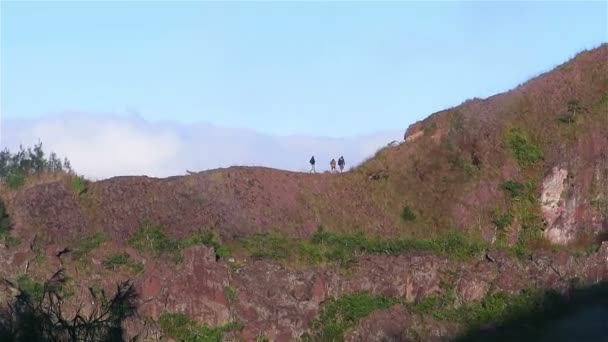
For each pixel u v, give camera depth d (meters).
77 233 46.66
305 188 54.59
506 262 51.09
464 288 49.50
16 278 41.84
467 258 51.56
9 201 47.28
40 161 51.97
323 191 54.81
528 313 48.62
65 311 38.97
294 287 46.75
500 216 54.72
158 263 45.25
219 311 44.47
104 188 49.94
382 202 55.12
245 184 53.09
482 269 50.66
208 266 45.41
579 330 46.81
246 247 48.47
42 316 22.14
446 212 54.75
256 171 54.41
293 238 50.59
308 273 47.53
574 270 50.97
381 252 50.97
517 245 53.94
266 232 50.47
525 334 47.03
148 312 43.16
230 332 44.00
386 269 49.19
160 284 44.25
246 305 45.09
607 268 51.38
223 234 49.09
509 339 46.81
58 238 45.97
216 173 53.12
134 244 46.88
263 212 51.66
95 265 44.50
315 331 45.72
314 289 47.00
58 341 22.00
